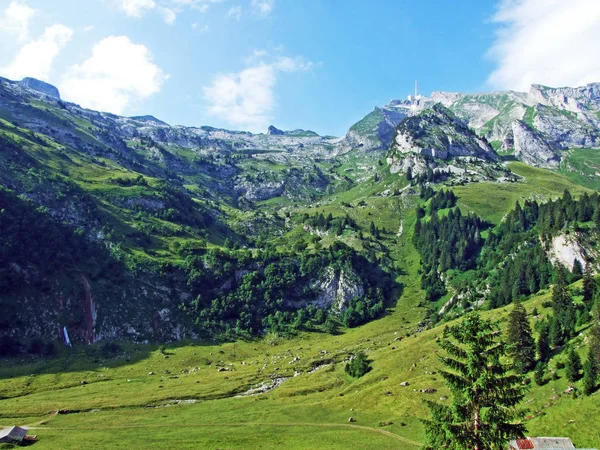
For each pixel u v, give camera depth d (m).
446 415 42.62
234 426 117.25
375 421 118.19
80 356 173.00
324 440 106.81
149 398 138.00
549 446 82.69
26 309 178.50
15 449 98.44
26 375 152.88
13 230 195.88
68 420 120.12
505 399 40.84
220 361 183.75
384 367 150.38
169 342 197.75
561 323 132.25
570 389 103.12
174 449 100.62
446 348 43.31
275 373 162.62
